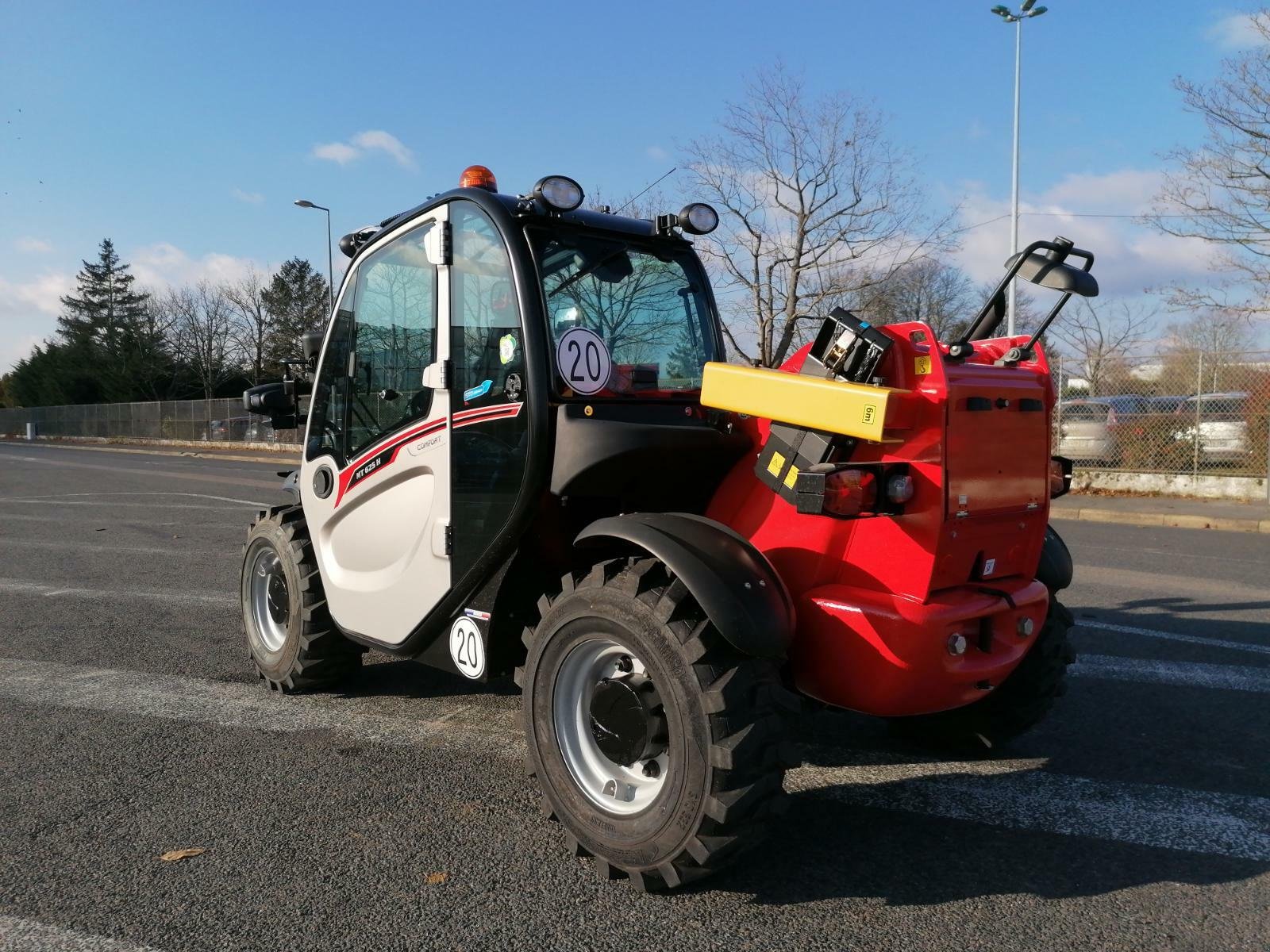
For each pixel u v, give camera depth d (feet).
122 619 21.83
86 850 10.19
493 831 10.68
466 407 11.51
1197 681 16.80
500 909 8.95
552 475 10.57
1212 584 26.32
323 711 15.14
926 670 9.45
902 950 8.29
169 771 12.51
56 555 31.42
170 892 9.23
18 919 8.73
